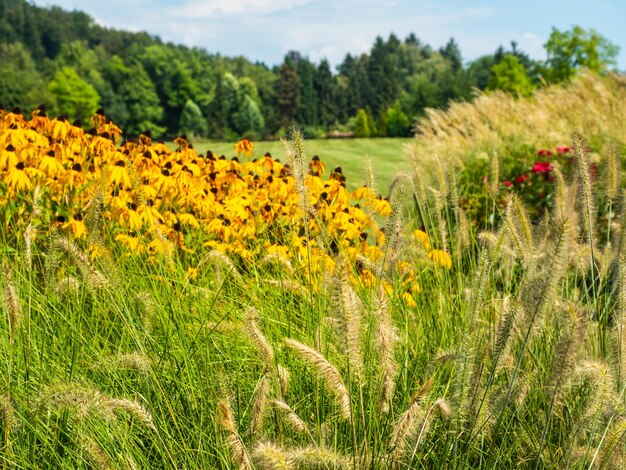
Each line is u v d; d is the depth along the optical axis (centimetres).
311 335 272
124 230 428
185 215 467
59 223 389
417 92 8050
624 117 1168
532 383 267
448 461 231
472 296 232
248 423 239
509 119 1277
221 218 488
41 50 13812
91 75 9562
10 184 435
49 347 278
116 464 214
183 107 10356
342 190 473
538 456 220
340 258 187
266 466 163
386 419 232
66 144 513
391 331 225
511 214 294
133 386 270
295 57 15162
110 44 14550
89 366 251
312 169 541
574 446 227
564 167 940
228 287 365
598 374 211
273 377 217
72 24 15175
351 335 188
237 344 293
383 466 202
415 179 380
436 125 1306
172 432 235
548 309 288
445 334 306
